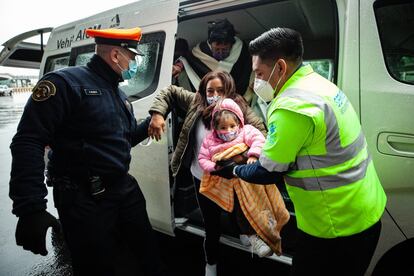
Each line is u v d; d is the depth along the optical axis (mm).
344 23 1392
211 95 1647
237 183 1552
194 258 2221
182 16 1926
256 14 2729
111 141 1373
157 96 1802
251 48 1038
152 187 2098
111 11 2326
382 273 1449
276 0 1616
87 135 1308
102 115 1328
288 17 2812
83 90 1277
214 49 2273
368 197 998
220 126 1511
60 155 1316
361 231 988
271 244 1546
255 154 1401
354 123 1012
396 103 1291
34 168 1140
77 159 1303
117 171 1399
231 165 1369
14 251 2436
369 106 1331
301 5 2525
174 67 2354
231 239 1886
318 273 1054
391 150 1318
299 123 889
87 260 1362
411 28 1369
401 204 1340
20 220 1132
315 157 937
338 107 952
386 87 1314
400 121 1286
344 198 955
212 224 1748
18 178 1120
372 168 1098
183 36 2980
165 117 1752
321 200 964
